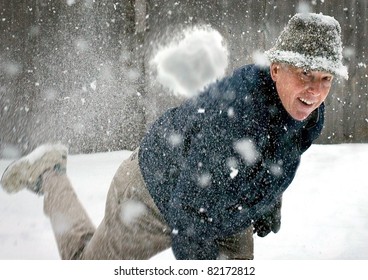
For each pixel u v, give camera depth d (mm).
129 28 10977
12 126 10609
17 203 6785
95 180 8312
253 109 3285
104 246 3934
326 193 7500
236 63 11359
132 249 3895
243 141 3301
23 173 4516
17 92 10641
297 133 3564
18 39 10641
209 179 3381
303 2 11602
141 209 3771
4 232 5734
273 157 3408
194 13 11141
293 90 3219
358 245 5391
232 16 11305
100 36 10891
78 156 10594
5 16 10578
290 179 3674
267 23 11453
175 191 3488
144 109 11016
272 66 3283
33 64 10695
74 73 10836
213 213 3486
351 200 7109
